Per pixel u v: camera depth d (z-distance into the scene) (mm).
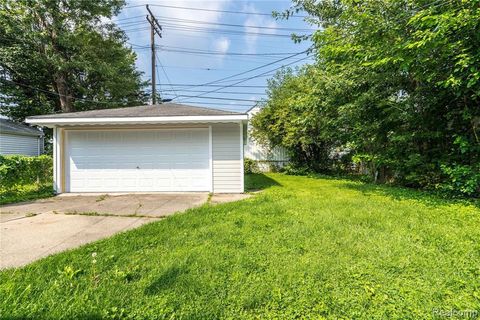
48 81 14992
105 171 7602
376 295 2004
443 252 2748
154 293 2041
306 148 13648
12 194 6691
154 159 7625
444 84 5246
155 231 3533
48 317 1759
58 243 3221
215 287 2115
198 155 7613
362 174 12008
